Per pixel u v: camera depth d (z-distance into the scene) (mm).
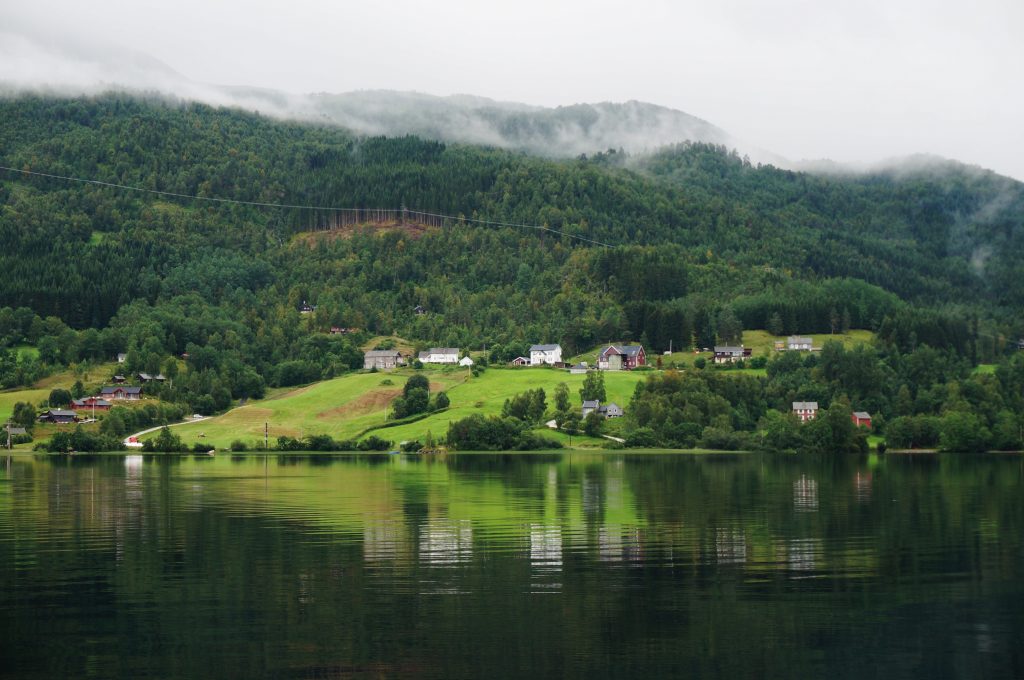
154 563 76062
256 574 72188
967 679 51125
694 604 64250
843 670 52281
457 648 55062
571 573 72812
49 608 62812
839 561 78000
